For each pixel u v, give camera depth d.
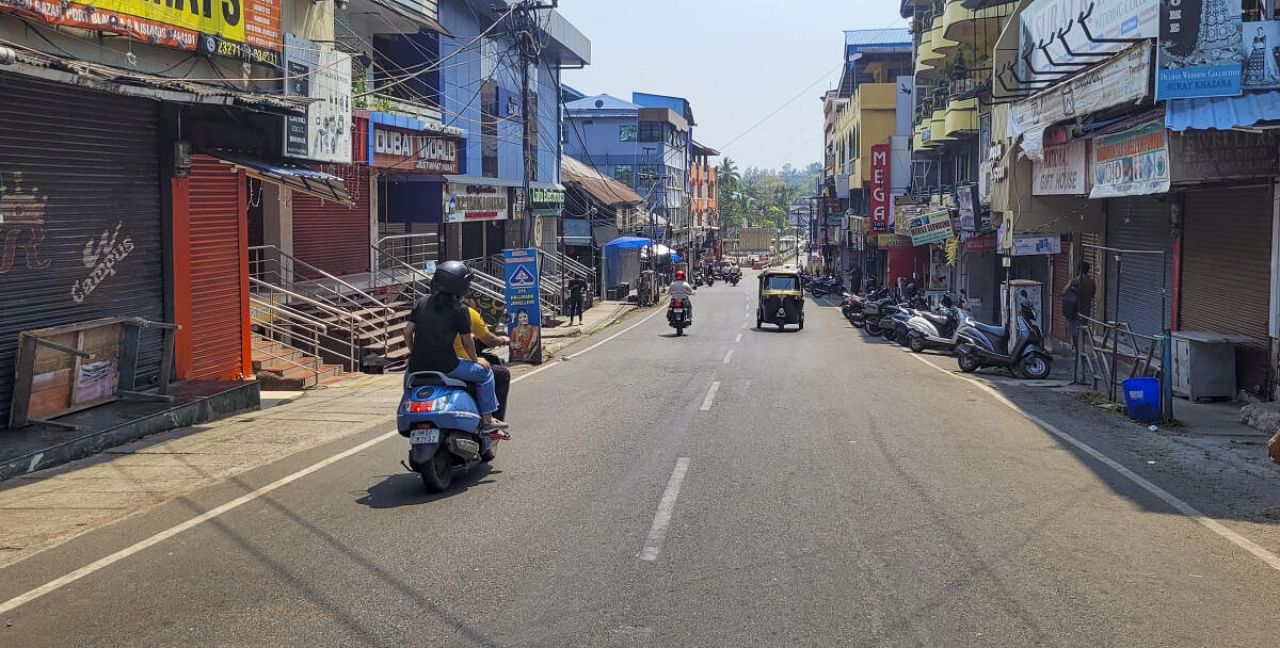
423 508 7.72
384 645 4.93
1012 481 8.78
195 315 13.94
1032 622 5.26
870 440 10.84
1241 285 14.33
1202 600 5.63
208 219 14.24
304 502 7.95
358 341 19.12
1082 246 22.91
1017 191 21.05
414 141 23.56
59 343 10.77
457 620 5.28
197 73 13.02
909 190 44.56
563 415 12.67
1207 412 13.26
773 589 5.77
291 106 12.88
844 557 6.40
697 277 73.25
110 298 11.97
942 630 5.14
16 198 10.36
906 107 47.22
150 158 12.72
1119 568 6.21
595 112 68.75
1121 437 11.30
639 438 10.90
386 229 26.61
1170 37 11.78
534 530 7.05
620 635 5.06
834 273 67.44
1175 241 16.69
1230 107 11.60
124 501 8.12
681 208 79.69
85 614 5.40
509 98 34.94
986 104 28.42
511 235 37.56
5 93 10.14
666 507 7.71
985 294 35.34
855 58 57.81
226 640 5.00
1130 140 14.34
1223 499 8.17
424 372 8.34
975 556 6.44
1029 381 17.83
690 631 5.12
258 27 14.28
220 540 6.83
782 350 23.94
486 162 32.47
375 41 26.81
